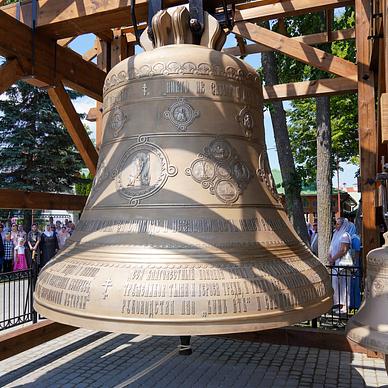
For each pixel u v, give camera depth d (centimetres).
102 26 323
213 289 135
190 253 145
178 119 172
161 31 188
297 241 176
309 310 146
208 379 457
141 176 167
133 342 576
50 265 166
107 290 138
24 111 1627
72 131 410
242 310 134
